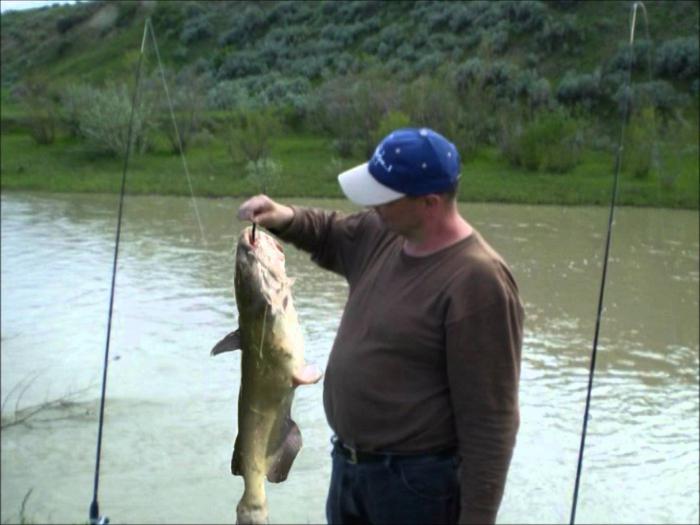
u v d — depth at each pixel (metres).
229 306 15.55
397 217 3.25
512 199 27.53
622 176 30.05
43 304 15.59
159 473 9.62
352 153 32.88
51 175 30.80
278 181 28.86
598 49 38.88
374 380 3.28
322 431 9.97
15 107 41.38
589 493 9.37
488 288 3.12
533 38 40.47
